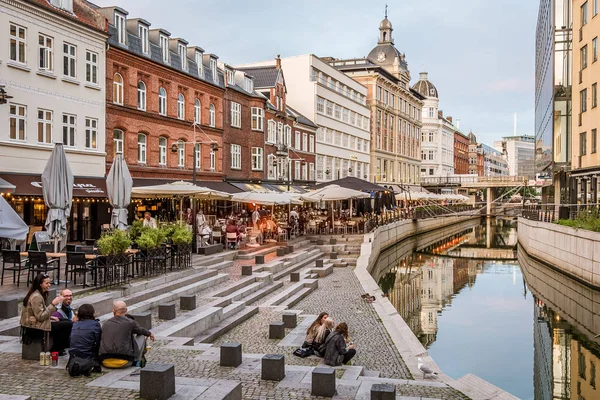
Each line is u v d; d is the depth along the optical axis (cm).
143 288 1556
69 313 1003
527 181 8738
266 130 4691
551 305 2505
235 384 794
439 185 9550
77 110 2648
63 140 2572
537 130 6600
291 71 5888
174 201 3397
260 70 5091
